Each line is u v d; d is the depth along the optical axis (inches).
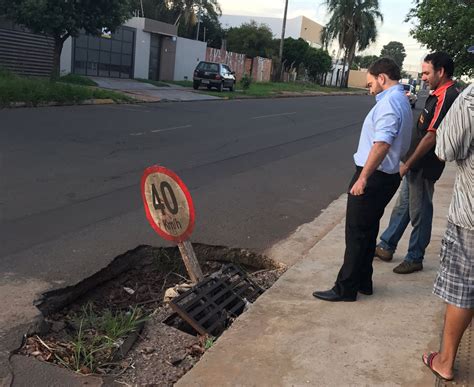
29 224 220.4
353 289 160.2
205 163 379.6
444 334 120.6
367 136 151.8
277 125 657.0
